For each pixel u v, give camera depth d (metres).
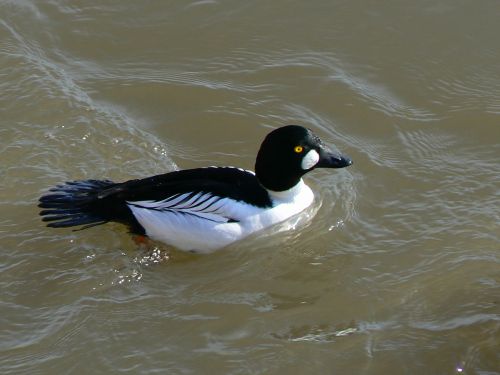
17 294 12.05
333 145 14.82
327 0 17.52
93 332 11.44
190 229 12.62
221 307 11.94
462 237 13.08
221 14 17.30
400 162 14.59
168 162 14.40
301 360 11.09
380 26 17.17
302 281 12.43
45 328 11.49
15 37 16.55
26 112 15.06
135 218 12.67
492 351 11.21
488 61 16.59
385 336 11.45
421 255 12.81
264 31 17.05
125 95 15.62
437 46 16.83
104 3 17.39
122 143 14.64
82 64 16.23
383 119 15.40
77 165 14.19
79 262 12.57
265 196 13.08
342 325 11.66
